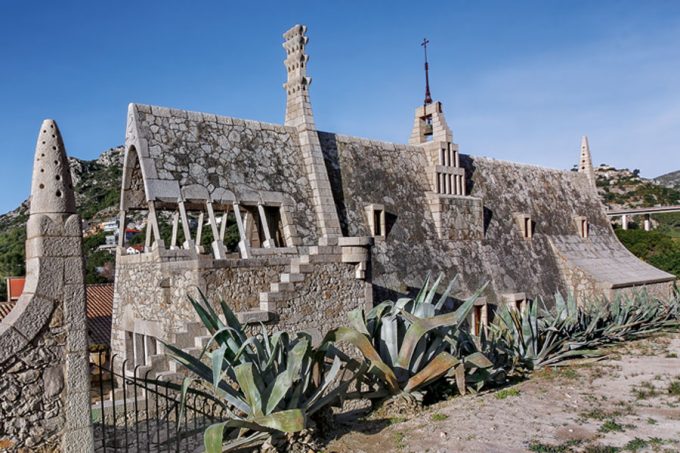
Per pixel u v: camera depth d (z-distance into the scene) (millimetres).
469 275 22094
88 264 46312
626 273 28469
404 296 19109
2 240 58344
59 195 8359
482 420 9531
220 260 13516
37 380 8031
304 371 8930
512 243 25641
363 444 8773
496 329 14758
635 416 9633
